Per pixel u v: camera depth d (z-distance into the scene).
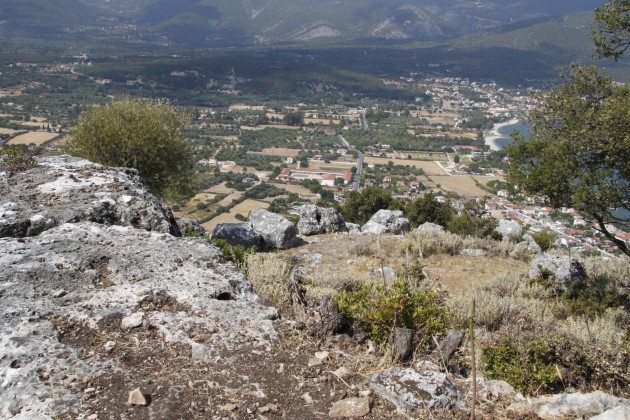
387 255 15.14
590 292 11.78
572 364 6.38
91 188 8.99
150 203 8.89
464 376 5.20
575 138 11.20
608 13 12.03
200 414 3.74
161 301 5.34
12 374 3.92
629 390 6.14
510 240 18.78
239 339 4.77
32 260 5.97
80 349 4.36
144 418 3.60
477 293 10.55
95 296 5.27
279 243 15.95
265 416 3.81
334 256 15.12
